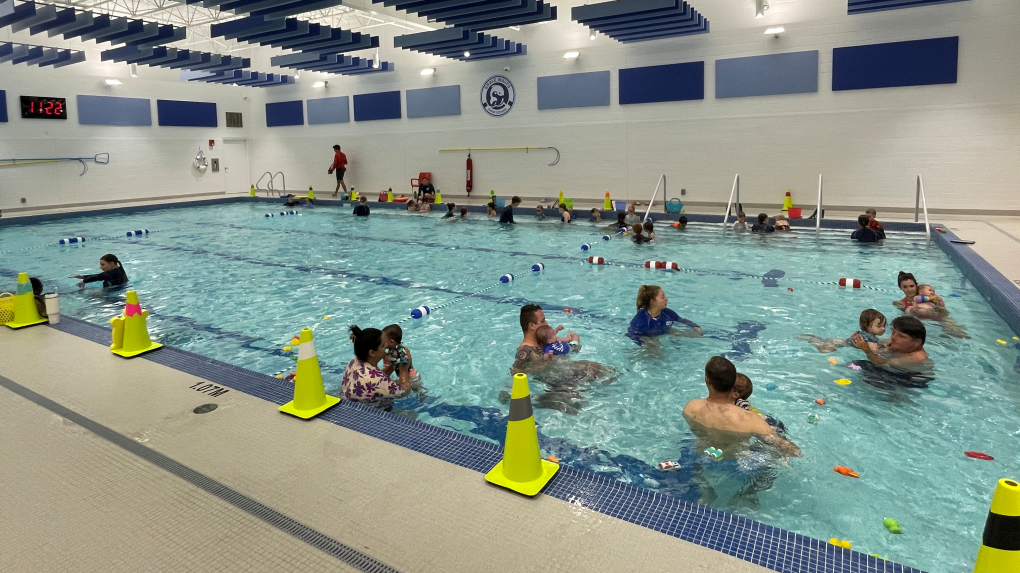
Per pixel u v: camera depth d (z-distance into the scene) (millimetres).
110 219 14984
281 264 8844
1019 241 8570
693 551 2057
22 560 2074
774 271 7785
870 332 4492
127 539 2186
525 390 2506
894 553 2373
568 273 7953
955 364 4406
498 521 2246
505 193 16781
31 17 12430
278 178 21547
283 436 3002
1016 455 3129
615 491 2457
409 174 18500
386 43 18078
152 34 12578
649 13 11305
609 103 14789
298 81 20219
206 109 20406
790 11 12438
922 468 3018
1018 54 10688
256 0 10891
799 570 1947
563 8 15031
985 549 1576
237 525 2262
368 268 8461
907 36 11469
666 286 7055
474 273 8039
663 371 4398
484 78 16500
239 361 4855
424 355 4883
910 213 11984
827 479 2926
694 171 14000
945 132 11461
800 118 12672
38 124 16484
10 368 4062
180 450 2865
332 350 5074
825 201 12711
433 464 2703
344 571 1995
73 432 3078
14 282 7781
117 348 4387
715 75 13383
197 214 15992
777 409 3717
